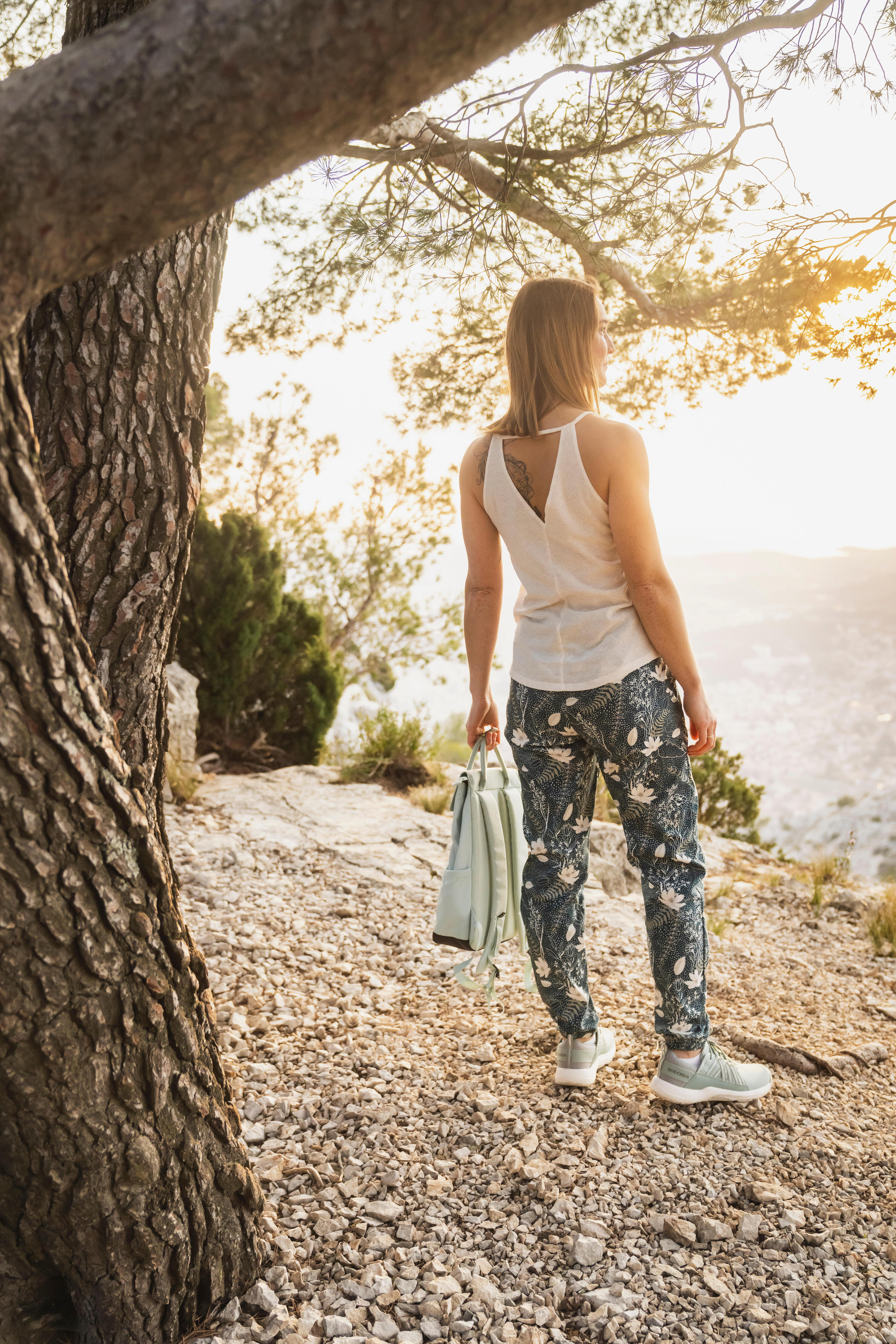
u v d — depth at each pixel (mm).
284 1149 1997
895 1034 2752
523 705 2088
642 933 3574
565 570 1963
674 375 3686
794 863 5219
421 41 765
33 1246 1316
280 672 6637
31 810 1079
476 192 2930
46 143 806
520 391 1967
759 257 2830
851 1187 1921
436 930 2236
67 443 1560
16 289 892
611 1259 1692
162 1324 1411
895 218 2613
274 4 753
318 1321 1505
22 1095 1178
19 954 1111
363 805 5312
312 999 2844
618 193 2695
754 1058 2488
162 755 1790
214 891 3807
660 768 2002
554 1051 2477
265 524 9062
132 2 1395
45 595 1062
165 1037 1325
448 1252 1691
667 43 2361
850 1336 1511
